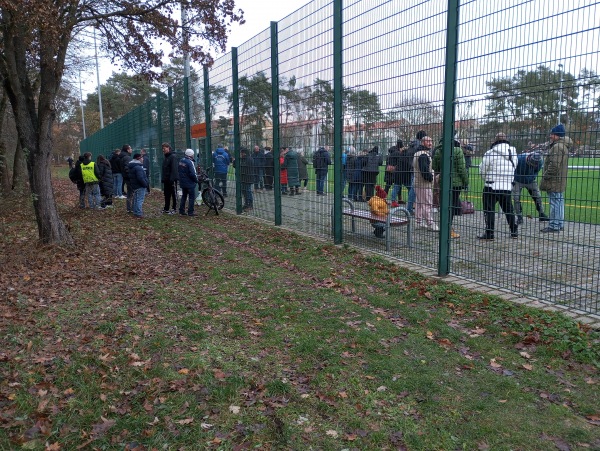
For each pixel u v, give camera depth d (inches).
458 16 199.6
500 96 185.6
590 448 99.6
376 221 274.4
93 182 489.4
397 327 163.9
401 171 250.5
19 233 349.4
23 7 244.8
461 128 204.8
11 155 770.8
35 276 233.1
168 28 379.9
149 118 757.9
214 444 104.0
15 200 521.0
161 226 384.5
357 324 167.0
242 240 318.3
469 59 196.4
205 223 397.1
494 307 173.9
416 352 144.9
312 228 327.3
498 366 134.7
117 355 144.3
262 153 389.4
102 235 344.2
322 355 143.7
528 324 157.5
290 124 339.3
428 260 247.4
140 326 168.7
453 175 210.8
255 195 413.7
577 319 162.1
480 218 212.4
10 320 173.0
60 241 295.0
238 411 116.0
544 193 189.8
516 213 201.9
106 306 190.1
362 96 262.8
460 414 113.1
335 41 277.3
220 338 158.9
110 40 391.2
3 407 116.5
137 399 121.1
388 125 247.1
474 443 102.7
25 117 285.7
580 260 226.8
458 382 127.4
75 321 173.6
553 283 189.8
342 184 289.4
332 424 111.0
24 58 286.0
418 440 103.7
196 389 125.2
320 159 306.7
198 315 178.5
